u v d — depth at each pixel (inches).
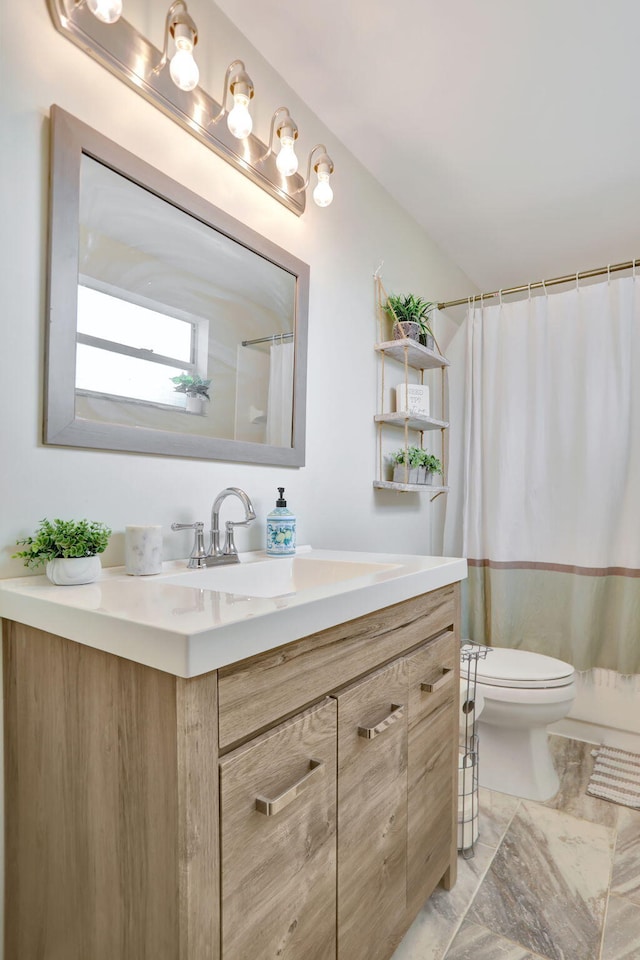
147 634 25.9
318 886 33.9
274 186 59.2
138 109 45.6
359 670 38.8
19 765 35.0
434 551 101.4
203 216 50.9
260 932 29.2
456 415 103.1
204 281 51.6
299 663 32.7
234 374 55.1
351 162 76.6
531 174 81.7
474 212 92.5
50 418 38.8
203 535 49.1
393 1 52.8
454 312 111.5
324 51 59.1
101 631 28.3
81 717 30.4
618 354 87.0
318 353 68.9
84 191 41.1
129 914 27.8
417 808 47.1
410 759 45.8
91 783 29.9
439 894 54.3
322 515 69.5
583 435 89.2
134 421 45.3
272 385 59.9
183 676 24.4
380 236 83.7
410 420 80.6
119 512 44.4
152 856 26.4
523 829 65.7
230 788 27.4
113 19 37.8
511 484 94.3
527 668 75.1
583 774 80.1
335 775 35.8
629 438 86.9
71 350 40.1
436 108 67.9
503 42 57.6
